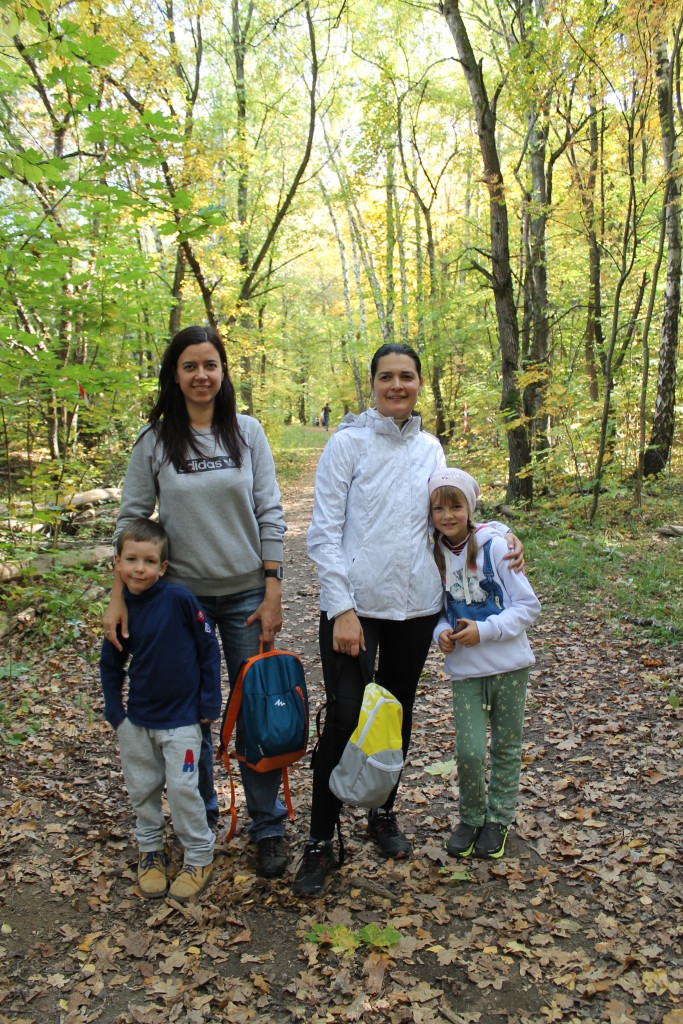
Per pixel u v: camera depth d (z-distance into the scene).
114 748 3.93
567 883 2.71
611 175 13.12
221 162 11.36
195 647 2.67
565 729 4.02
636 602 5.82
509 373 10.31
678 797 3.22
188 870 2.66
